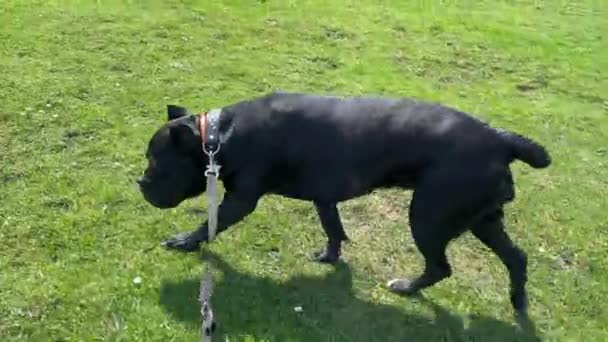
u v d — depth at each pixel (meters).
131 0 4.73
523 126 3.91
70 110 3.52
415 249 2.96
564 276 2.90
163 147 2.64
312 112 2.57
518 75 4.51
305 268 2.82
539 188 3.39
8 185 3.05
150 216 2.97
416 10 5.38
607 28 5.51
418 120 2.51
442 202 2.49
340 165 2.56
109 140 3.37
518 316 2.71
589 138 3.88
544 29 5.34
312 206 3.10
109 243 2.83
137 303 2.59
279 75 4.10
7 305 2.54
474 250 2.98
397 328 2.63
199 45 4.29
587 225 3.18
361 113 2.55
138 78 3.87
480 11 5.57
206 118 2.62
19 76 3.73
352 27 4.84
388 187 2.62
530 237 3.09
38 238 2.81
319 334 2.57
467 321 2.68
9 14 4.34
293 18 4.84
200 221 2.98
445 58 4.58
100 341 2.46
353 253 2.92
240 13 4.80
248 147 2.58
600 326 2.71
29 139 3.31
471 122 2.52
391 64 4.41
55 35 4.17
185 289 2.67
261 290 2.71
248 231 2.95
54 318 2.52
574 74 4.61
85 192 3.05
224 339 2.51
